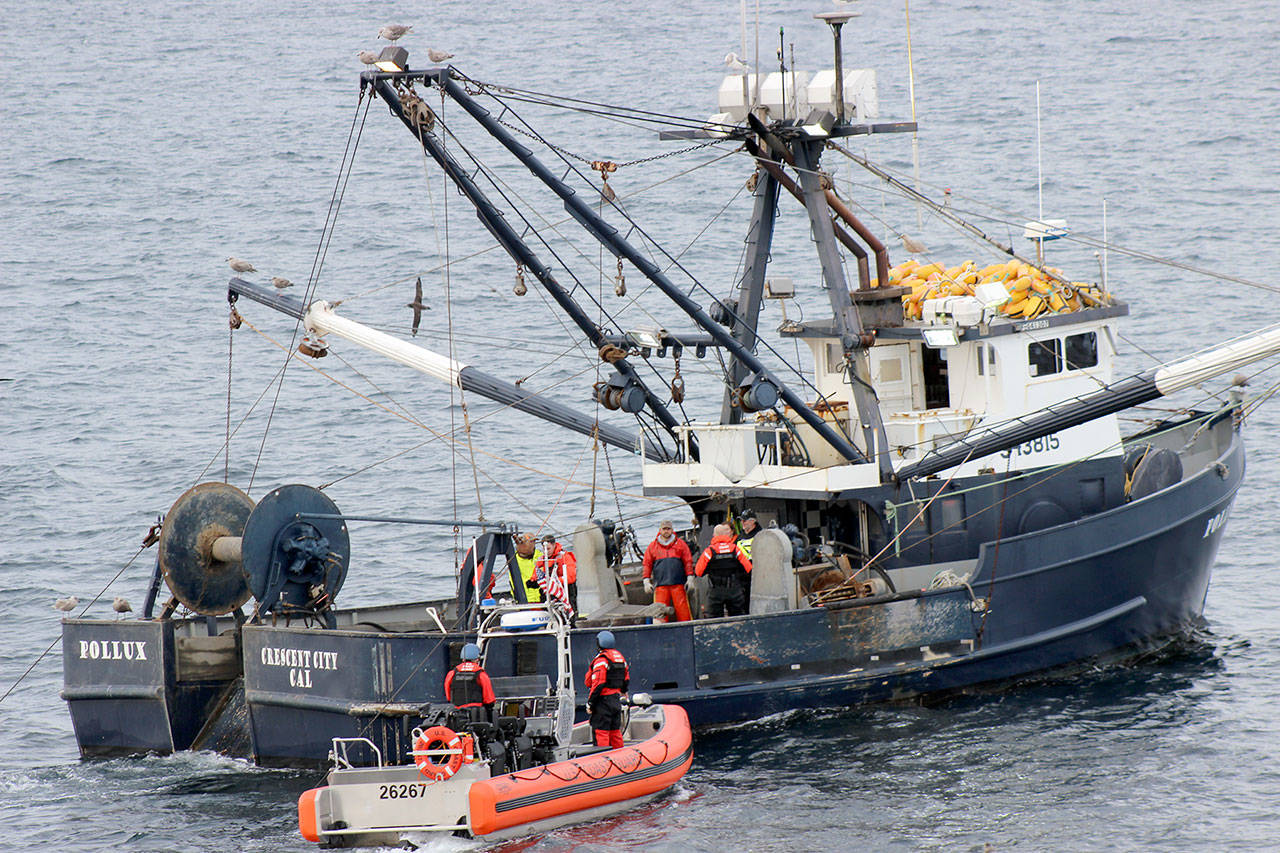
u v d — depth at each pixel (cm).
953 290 10662
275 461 16462
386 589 12825
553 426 17250
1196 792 8431
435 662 8838
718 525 10338
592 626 9662
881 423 10269
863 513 10431
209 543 9994
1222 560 12794
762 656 9550
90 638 9788
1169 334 19312
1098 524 10394
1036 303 10669
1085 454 10906
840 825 8131
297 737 9188
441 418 17712
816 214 10325
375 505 14988
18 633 11975
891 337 10488
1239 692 9994
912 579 10488
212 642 9744
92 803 8875
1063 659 10356
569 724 8700
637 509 14688
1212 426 12119
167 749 9638
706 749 9325
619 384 10406
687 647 9369
